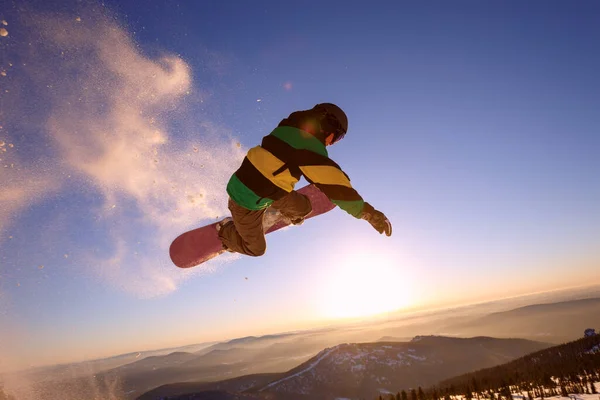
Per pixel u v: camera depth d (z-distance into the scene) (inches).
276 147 100.1
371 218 101.6
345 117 110.0
